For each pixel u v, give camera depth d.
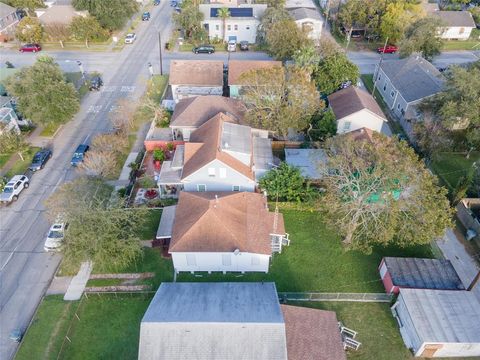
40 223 40.91
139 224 36.66
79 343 30.05
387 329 31.16
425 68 59.56
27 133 54.22
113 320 31.67
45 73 50.69
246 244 33.84
